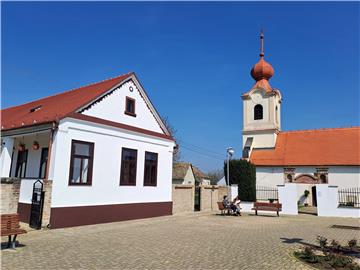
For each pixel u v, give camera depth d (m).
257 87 47.50
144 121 21.03
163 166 22.25
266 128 45.78
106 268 8.12
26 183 15.38
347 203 28.64
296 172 40.69
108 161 17.88
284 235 14.53
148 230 15.00
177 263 8.78
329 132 43.50
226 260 9.24
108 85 19.30
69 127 15.75
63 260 8.75
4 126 18.22
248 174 30.92
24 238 11.91
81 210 16.00
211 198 28.14
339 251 10.74
